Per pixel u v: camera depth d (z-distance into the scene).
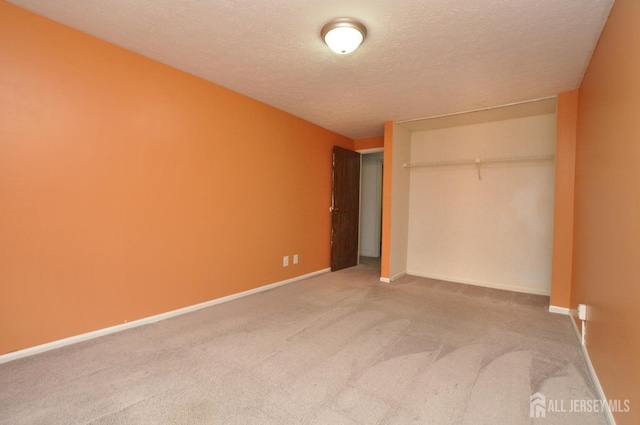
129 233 2.46
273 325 2.62
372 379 1.82
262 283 3.69
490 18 1.89
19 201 1.94
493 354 2.14
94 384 1.71
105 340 2.26
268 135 3.68
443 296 3.56
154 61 2.57
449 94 3.17
